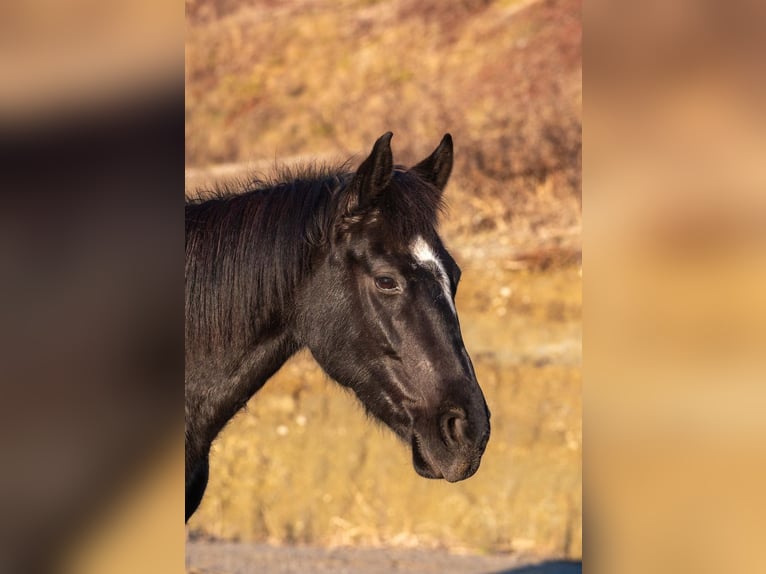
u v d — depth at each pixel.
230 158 10.25
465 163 9.35
